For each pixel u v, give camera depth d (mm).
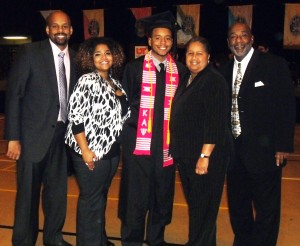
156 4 15961
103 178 3070
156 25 3211
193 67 2922
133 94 3334
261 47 6113
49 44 3246
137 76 3301
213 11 16375
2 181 5676
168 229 4074
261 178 3119
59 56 3242
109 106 2945
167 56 3334
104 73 3043
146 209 3428
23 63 3168
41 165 3305
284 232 3973
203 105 2902
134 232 3449
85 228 3113
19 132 3215
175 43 3361
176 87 3320
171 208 3562
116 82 3131
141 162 3328
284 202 4824
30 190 3277
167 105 3301
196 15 12375
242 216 3344
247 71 3047
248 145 3072
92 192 3076
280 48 16109
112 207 4652
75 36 17141
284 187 5426
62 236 3656
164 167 3354
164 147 3320
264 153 3070
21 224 3316
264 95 3020
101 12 13891
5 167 6453
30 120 3223
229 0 15805
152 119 3293
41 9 17141
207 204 3027
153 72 3293
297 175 6016
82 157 2994
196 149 2959
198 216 3059
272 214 3172
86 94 2887
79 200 3121
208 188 2998
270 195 3148
